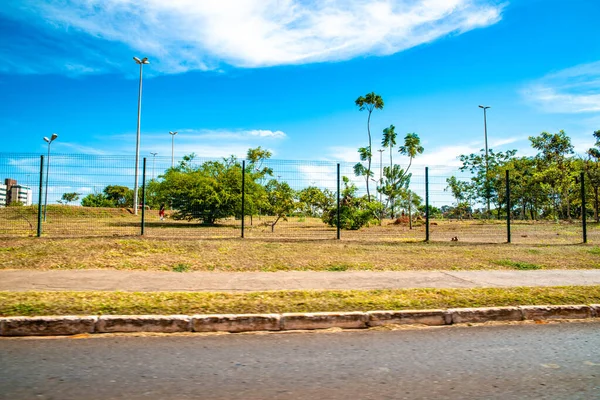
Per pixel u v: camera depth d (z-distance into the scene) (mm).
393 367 3760
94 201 15258
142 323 4891
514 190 39594
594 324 5496
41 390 3135
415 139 46281
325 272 8492
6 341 4477
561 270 9008
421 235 17953
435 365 3822
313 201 20516
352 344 4512
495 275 8320
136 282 7180
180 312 5191
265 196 21359
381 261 9711
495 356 4105
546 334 4969
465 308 5637
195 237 13000
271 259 9672
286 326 5113
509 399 3059
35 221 19219
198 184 21531
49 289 6488
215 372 3588
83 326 4793
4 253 9477
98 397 3020
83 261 8992
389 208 32688
